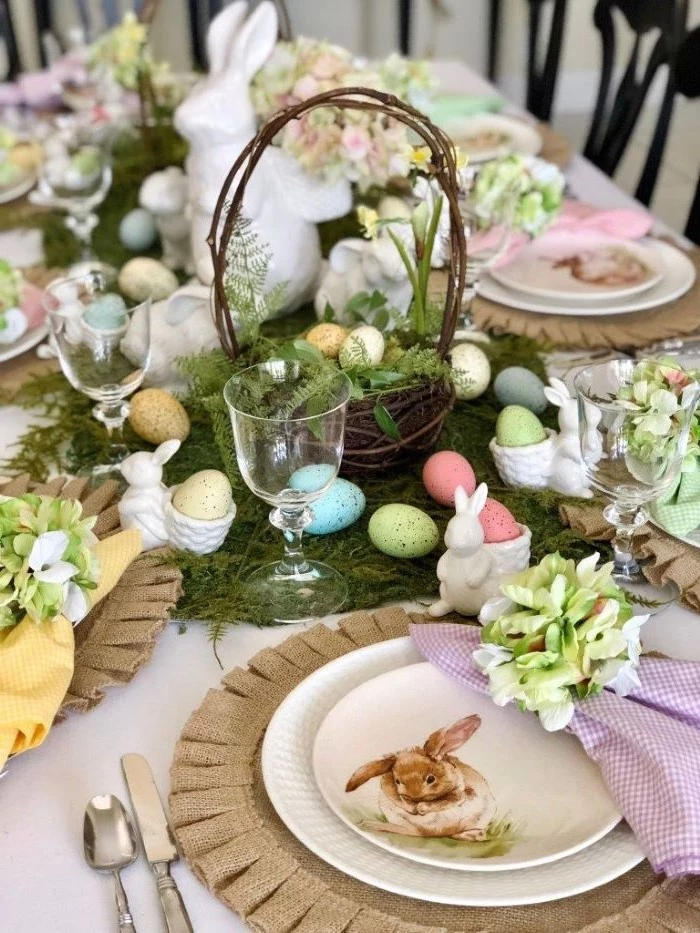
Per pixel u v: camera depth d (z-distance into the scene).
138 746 0.93
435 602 1.07
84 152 1.79
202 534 1.09
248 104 1.42
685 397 1.01
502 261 1.63
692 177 4.34
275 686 0.96
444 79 2.60
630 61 2.27
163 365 1.40
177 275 1.73
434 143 1.13
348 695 0.93
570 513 1.13
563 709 0.87
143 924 0.80
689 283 1.58
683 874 0.80
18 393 1.41
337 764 0.88
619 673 0.88
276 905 0.78
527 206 1.47
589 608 0.88
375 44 4.54
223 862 0.80
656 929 0.77
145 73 1.97
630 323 1.51
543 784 0.87
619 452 1.02
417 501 1.19
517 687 0.87
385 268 1.37
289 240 1.50
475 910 0.79
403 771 0.88
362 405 1.17
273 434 1.00
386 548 1.11
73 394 1.40
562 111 5.00
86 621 1.02
